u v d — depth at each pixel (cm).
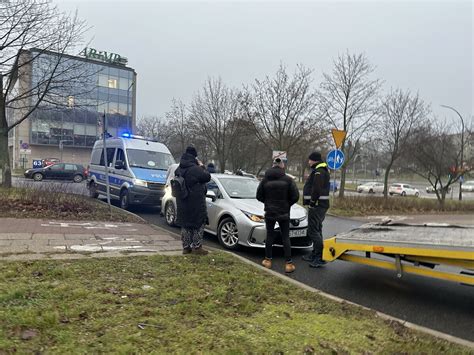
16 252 594
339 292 558
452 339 392
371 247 551
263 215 766
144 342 323
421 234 582
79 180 3047
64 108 1574
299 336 365
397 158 2512
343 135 1426
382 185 4822
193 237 664
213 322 379
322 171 696
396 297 542
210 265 599
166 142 4284
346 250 584
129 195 1230
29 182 1385
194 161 666
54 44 1373
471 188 5919
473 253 458
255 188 918
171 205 1033
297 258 760
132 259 597
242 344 336
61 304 388
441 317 471
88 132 5228
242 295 472
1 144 1417
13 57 1360
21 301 388
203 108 2981
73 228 835
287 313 423
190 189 652
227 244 805
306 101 2228
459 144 2416
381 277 640
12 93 1541
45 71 1434
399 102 2375
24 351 289
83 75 1538
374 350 350
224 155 2984
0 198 1052
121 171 1310
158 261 597
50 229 802
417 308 500
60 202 1082
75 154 5331
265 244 693
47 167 2977
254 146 3142
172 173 1088
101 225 903
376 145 2883
